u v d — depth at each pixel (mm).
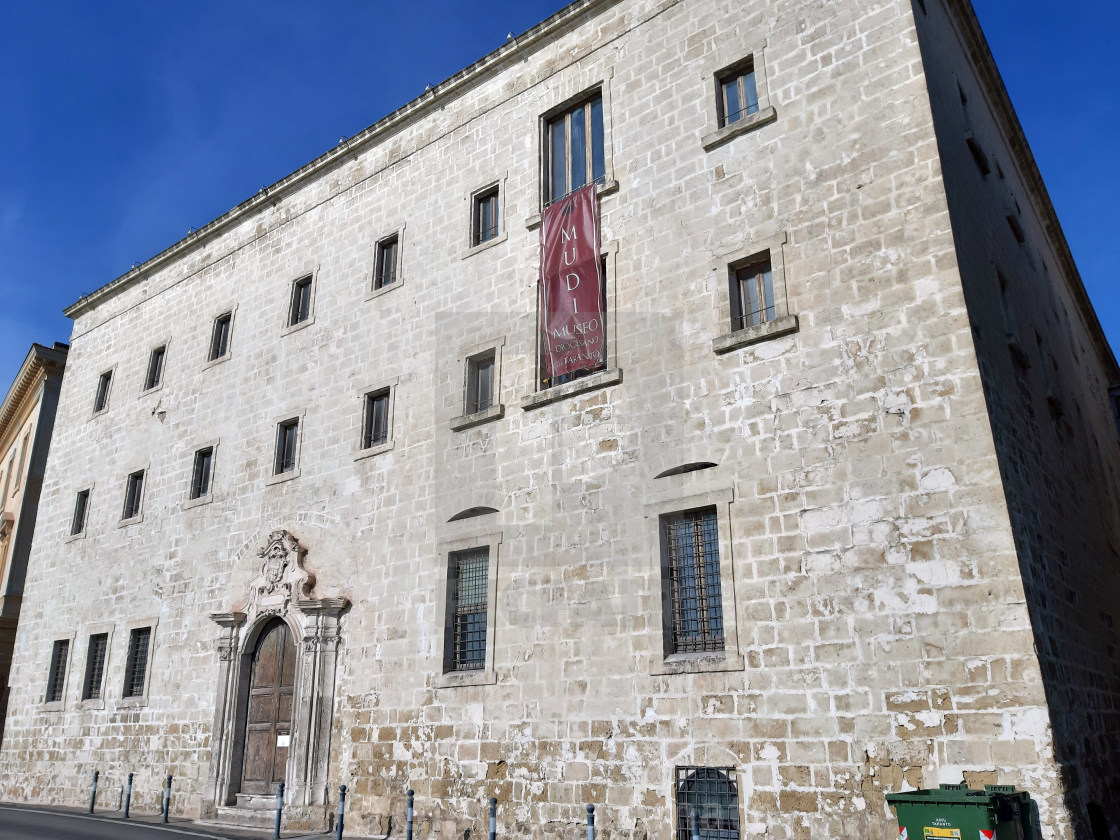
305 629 19297
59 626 27156
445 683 16797
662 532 14758
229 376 24500
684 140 16656
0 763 27141
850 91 14711
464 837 15539
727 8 16906
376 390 20484
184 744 21469
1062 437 17609
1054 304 22531
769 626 13031
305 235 24094
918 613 11805
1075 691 12398
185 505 24141
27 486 36500
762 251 14922
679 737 13484
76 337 32125
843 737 11961
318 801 18016
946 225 13062
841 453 13078
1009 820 9562
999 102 19641
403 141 22422
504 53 20328
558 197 18781
